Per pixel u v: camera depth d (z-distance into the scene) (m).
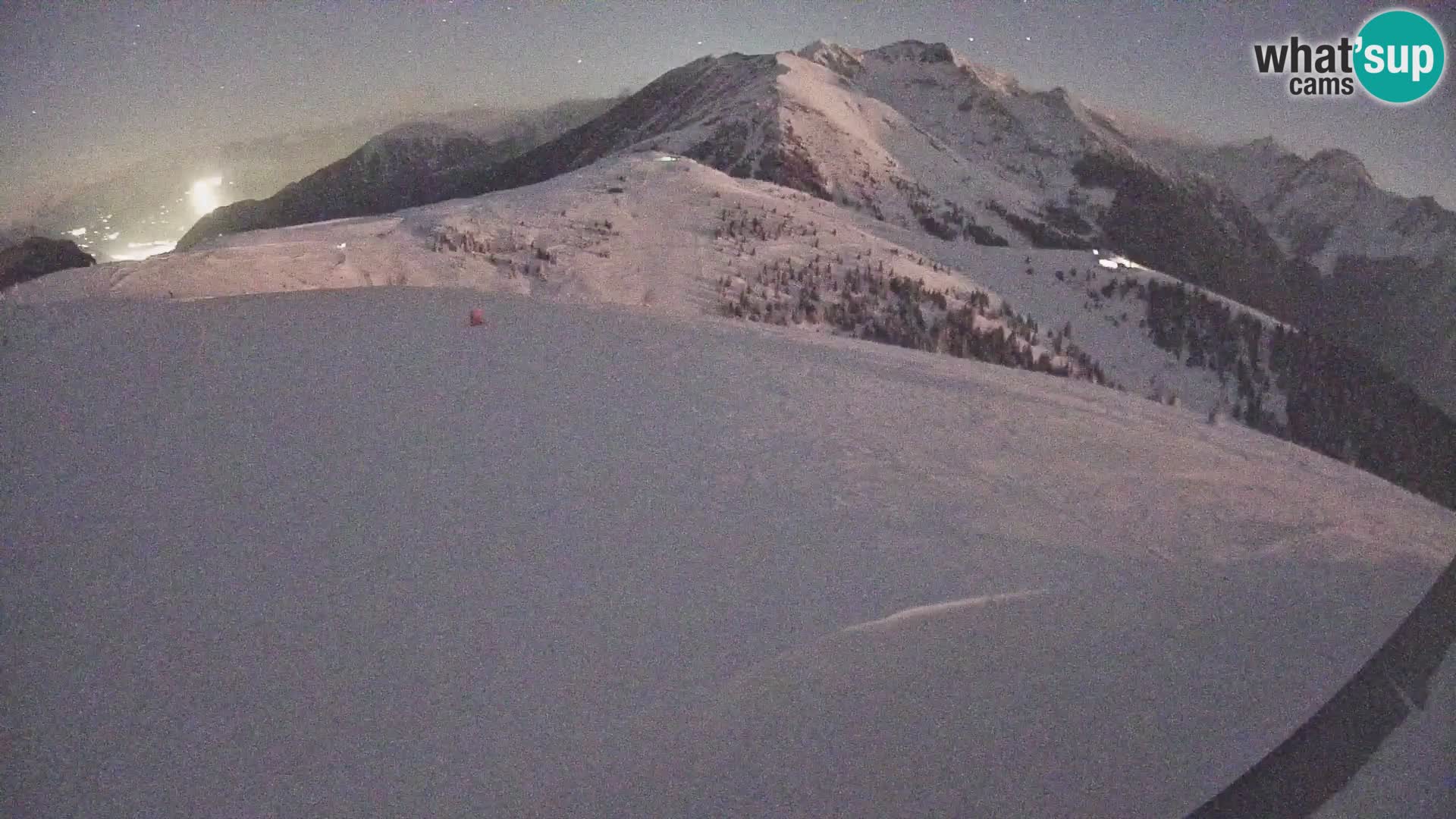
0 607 4.44
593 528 5.78
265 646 4.11
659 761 3.22
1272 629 4.41
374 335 11.74
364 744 3.38
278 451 7.03
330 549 5.24
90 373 9.30
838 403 10.23
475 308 14.42
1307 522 7.88
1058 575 5.57
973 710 3.49
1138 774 2.98
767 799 2.95
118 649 4.05
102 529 5.43
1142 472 9.01
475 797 3.06
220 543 5.28
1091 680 3.75
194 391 8.73
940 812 2.83
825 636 4.32
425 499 6.14
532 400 9.05
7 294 23.48
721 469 7.30
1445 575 4.44
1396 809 2.59
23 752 3.31
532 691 3.76
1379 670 3.60
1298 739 3.12
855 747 3.23
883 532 6.14
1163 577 5.62
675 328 14.25
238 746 3.36
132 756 3.29
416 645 4.15
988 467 8.34
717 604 4.73
